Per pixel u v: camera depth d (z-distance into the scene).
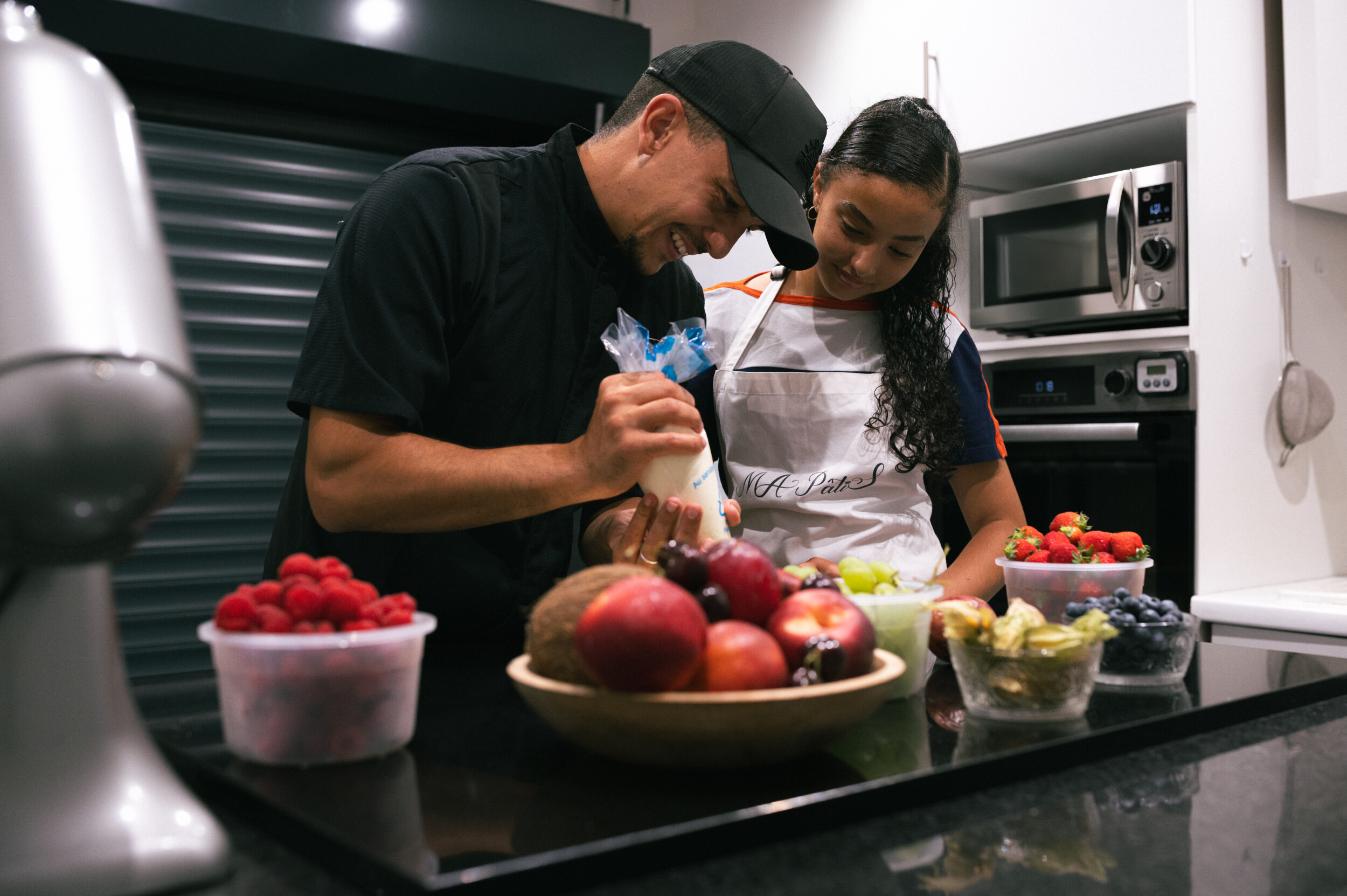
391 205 1.18
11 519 0.41
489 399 1.30
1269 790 0.70
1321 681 0.98
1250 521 2.17
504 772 0.67
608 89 2.71
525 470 1.08
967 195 2.64
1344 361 2.45
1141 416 2.09
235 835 0.61
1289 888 0.53
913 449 1.57
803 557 1.63
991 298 2.38
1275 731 0.86
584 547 1.39
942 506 2.42
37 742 0.49
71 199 0.42
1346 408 2.46
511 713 0.84
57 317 0.40
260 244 2.67
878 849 0.58
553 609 0.68
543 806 0.60
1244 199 2.14
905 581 1.01
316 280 2.74
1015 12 2.27
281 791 0.63
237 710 0.69
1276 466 2.25
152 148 2.53
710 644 0.64
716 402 1.69
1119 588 1.15
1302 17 2.13
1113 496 2.15
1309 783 0.71
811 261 1.22
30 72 0.44
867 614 0.87
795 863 0.56
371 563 1.27
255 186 2.66
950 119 2.40
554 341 1.33
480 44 2.53
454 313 1.24
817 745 0.65
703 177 1.23
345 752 0.68
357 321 1.13
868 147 1.40
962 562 1.50
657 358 1.12
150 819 0.50
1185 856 0.57
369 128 2.75
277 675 0.67
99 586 0.52
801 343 1.68
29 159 0.42
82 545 0.43
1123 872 0.55
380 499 1.10
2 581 0.49
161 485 0.43
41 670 0.49
